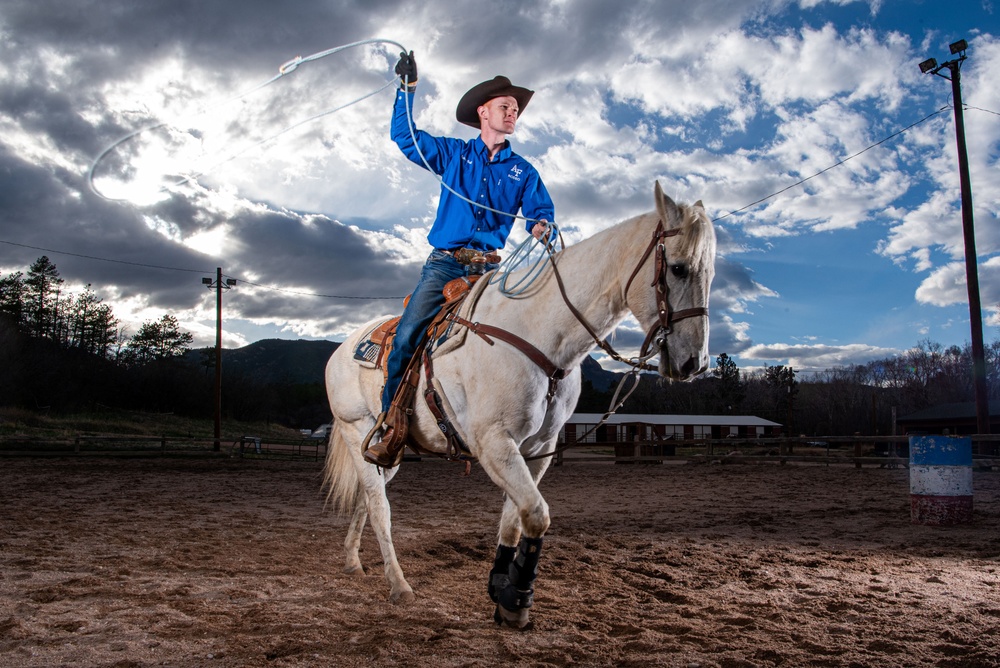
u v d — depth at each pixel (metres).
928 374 74.75
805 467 20.67
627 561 5.52
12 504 9.70
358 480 5.01
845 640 3.31
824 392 79.12
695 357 3.07
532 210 4.10
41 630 3.39
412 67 4.10
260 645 3.15
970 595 4.28
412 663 2.96
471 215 4.07
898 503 10.37
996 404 41.06
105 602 3.95
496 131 4.12
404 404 3.89
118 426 49.25
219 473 18.66
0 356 50.12
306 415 89.62
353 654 3.07
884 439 18.83
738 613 3.84
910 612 3.83
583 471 19.97
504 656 3.06
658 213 3.31
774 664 2.96
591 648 3.19
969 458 8.05
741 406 82.75
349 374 4.84
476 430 3.47
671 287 3.14
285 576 4.82
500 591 3.70
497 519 8.70
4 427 39.34
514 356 3.43
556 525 8.00
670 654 3.07
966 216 20.33
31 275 70.94
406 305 4.18
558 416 3.66
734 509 9.84
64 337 68.81
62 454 25.12
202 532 7.13
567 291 3.46
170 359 75.56
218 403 31.77
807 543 6.59
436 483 15.52
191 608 3.81
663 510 9.77
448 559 5.69
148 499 10.95
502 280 3.72
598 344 3.52
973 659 2.97
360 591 4.36
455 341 3.65
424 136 4.15
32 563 5.12
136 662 2.94
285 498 11.55
